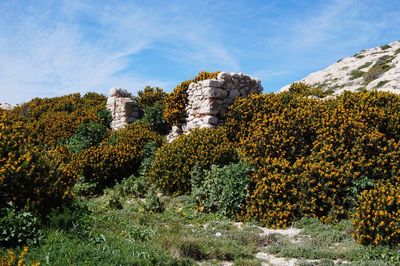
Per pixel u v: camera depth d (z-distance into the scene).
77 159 16.47
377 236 8.91
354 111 13.48
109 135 20.62
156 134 19.95
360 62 48.28
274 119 13.82
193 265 7.96
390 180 11.60
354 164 12.02
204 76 19.80
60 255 6.89
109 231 9.36
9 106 34.19
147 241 9.13
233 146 15.09
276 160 12.48
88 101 28.86
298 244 9.48
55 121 23.38
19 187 8.77
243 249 9.06
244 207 12.17
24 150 9.63
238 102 17.06
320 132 13.11
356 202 11.04
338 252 8.74
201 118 17.83
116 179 16.52
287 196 11.78
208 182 13.18
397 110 13.21
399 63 34.09
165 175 14.72
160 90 26.62
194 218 12.12
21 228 7.54
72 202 9.96
